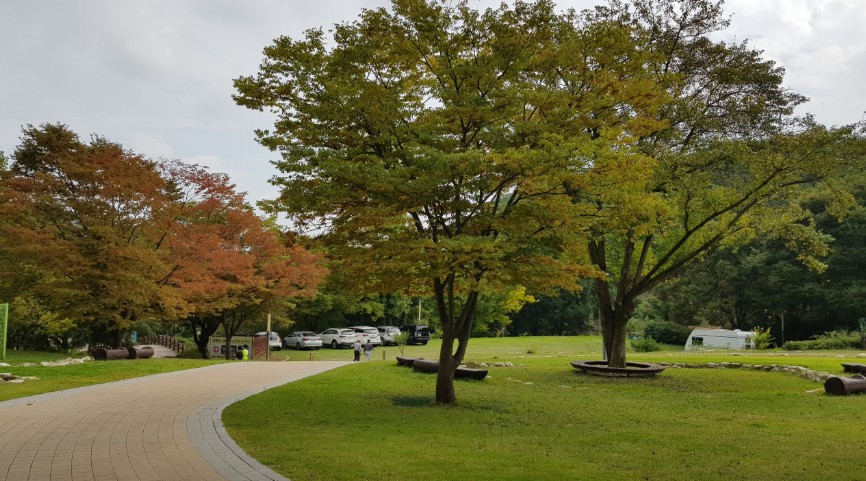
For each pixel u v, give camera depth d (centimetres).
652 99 1462
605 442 994
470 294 1496
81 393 1527
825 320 5178
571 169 1245
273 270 3272
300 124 1341
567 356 3356
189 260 2788
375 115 1284
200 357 3944
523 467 779
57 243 2414
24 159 2647
